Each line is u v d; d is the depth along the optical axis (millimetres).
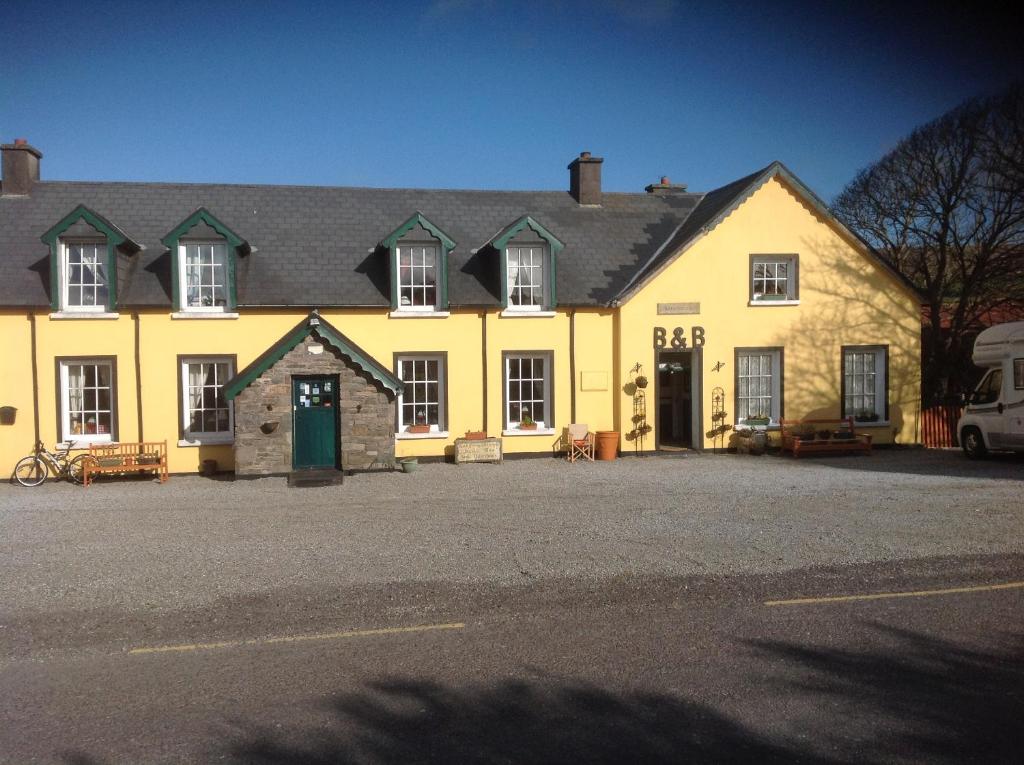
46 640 6809
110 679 5980
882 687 5660
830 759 4680
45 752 4879
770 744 4867
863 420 20672
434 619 7242
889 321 20812
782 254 20297
